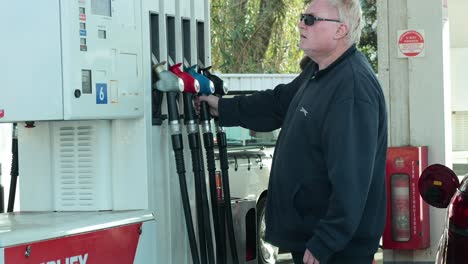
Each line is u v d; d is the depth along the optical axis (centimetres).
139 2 455
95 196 460
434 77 666
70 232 398
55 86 399
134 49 449
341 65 431
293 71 1950
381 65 678
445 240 449
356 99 419
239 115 498
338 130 414
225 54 1920
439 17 662
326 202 430
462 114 2022
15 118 391
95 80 418
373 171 438
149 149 460
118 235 430
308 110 430
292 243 442
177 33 492
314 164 429
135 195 458
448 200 491
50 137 465
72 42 403
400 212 649
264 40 1941
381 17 677
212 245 482
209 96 497
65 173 463
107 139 460
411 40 668
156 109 470
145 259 451
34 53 396
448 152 675
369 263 448
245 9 1955
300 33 442
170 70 475
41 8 397
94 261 413
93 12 418
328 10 434
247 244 658
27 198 470
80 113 407
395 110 676
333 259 440
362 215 438
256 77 1252
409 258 667
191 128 475
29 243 374
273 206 450
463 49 1931
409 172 645
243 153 959
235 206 626
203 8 519
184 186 468
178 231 490
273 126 505
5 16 390
